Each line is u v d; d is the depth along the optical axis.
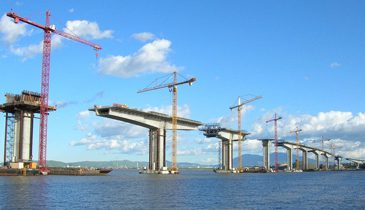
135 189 121.00
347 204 87.00
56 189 117.31
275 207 81.00
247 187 139.88
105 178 193.38
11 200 86.94
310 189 132.62
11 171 194.00
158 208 77.19
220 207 79.88
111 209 75.38
